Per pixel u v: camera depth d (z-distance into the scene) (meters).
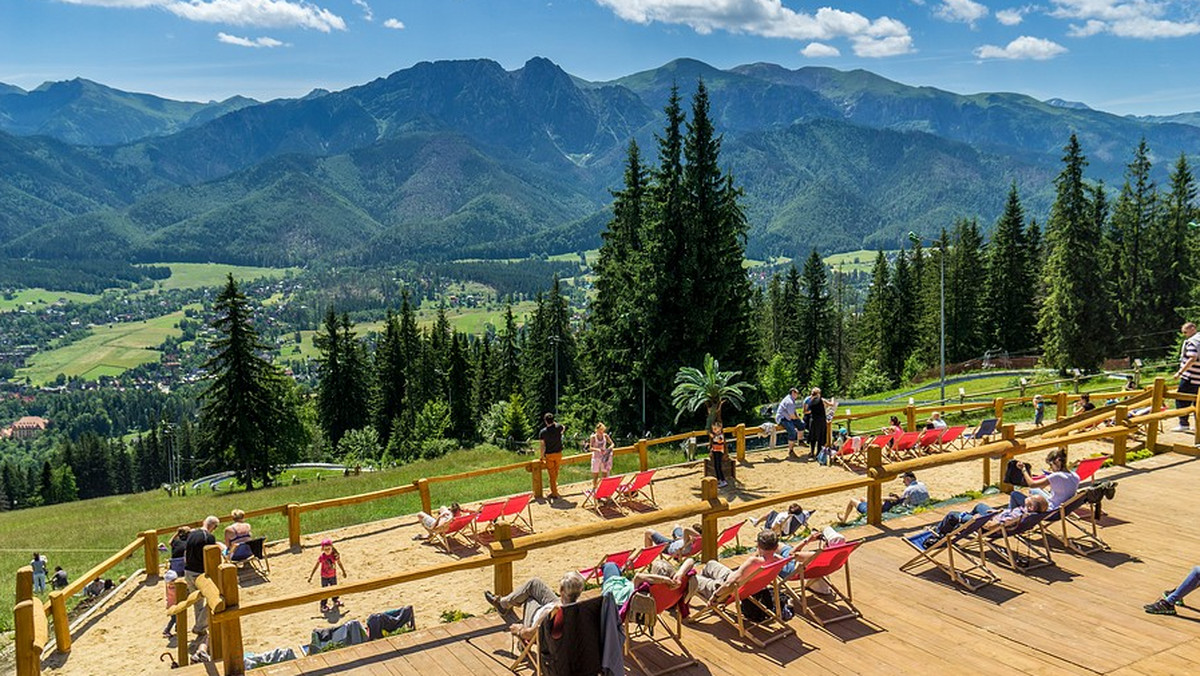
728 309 35.41
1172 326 53.16
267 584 14.11
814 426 20.16
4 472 120.81
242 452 51.09
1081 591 9.19
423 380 78.38
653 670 7.54
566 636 6.63
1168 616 8.48
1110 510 12.18
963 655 7.74
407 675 7.53
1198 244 51.53
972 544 10.58
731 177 35.78
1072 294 49.22
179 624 10.98
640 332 35.28
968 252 69.00
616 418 37.12
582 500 17.56
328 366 74.69
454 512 15.57
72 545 25.41
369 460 68.25
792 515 13.79
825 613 8.75
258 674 7.59
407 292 81.50
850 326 97.31
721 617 8.46
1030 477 14.34
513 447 45.53
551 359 67.75
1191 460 15.15
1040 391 40.53
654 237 34.97
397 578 8.18
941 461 11.88
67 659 12.01
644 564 10.05
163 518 29.30
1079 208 49.09
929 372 66.12
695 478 19.05
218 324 50.69
